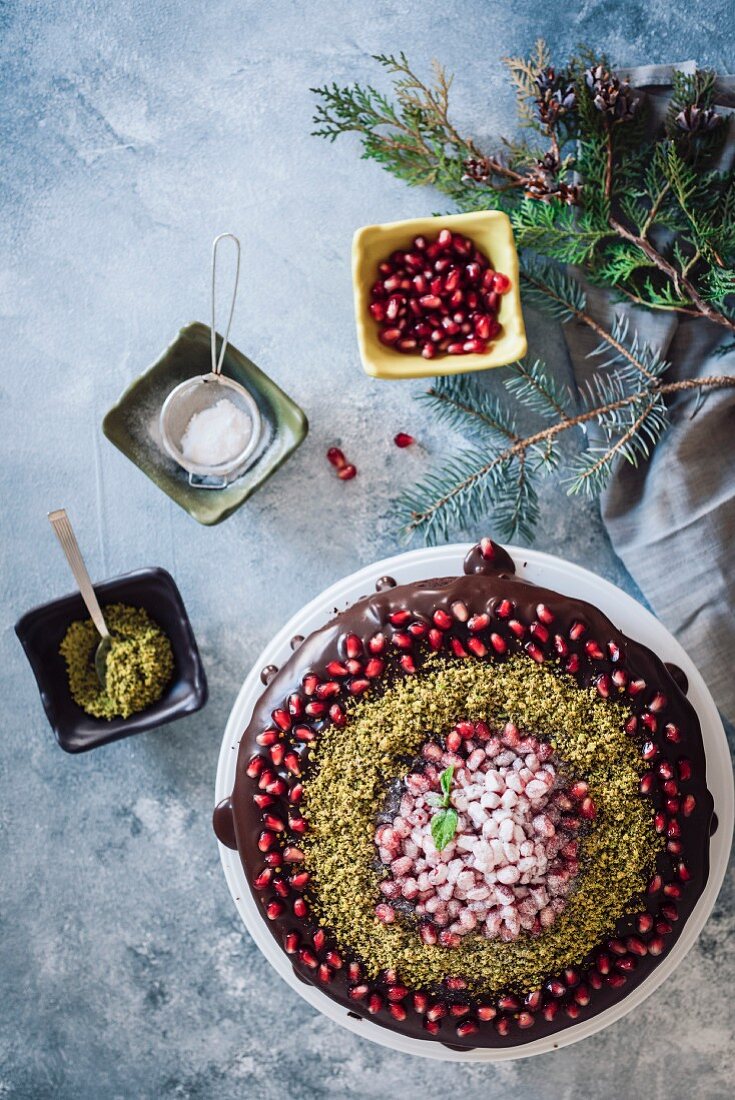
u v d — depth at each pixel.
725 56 0.84
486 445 0.85
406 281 0.78
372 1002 0.74
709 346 0.81
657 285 0.82
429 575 0.79
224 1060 0.86
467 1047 0.76
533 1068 0.86
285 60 0.84
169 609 0.81
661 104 0.81
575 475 0.85
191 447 0.81
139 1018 0.86
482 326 0.78
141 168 0.84
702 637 0.82
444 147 0.83
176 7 0.84
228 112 0.84
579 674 0.73
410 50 0.84
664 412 0.81
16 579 0.85
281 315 0.85
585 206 0.78
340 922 0.73
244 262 0.85
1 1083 0.87
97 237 0.85
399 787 0.72
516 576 0.77
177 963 0.86
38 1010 0.86
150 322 0.85
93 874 0.86
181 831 0.86
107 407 0.85
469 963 0.73
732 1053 0.86
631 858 0.73
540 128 0.79
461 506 0.79
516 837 0.70
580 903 0.73
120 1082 0.87
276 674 0.75
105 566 0.85
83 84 0.84
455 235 0.78
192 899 0.86
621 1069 0.86
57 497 0.85
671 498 0.82
